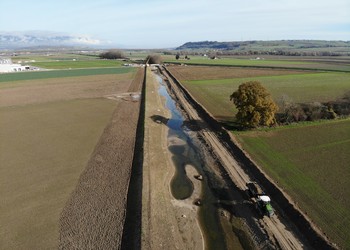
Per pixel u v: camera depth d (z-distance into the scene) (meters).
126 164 41.41
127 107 72.69
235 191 35.34
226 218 30.45
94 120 61.56
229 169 40.44
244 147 45.50
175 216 30.81
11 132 53.97
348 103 60.38
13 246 25.64
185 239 27.45
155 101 78.69
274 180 35.59
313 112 55.97
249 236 27.78
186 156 45.66
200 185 37.12
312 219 28.42
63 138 51.00
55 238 26.73
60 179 37.12
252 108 49.31
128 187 35.44
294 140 47.16
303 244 26.27
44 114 66.25
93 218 29.61
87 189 34.94
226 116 61.97
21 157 43.25
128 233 27.48
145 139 48.47
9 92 92.19
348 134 48.78
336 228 27.16
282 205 31.20
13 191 34.28
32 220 29.19
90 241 26.44
